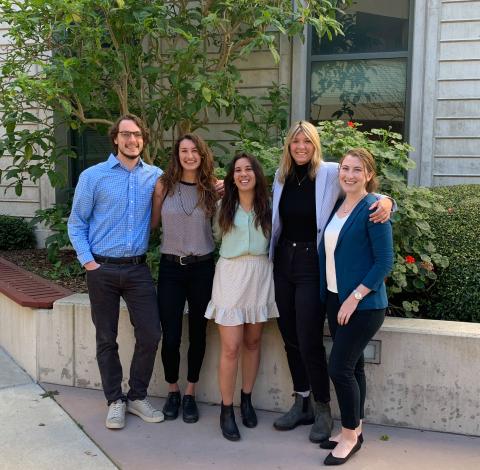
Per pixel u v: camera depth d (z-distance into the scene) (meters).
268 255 3.33
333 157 4.05
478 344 3.31
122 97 5.48
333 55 6.58
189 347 3.62
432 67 6.18
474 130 6.12
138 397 3.58
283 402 3.71
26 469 3.00
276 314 3.36
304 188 3.17
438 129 6.23
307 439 3.33
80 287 5.17
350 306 2.83
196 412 3.59
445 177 6.25
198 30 5.75
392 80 6.47
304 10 5.06
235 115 5.77
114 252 3.36
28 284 4.93
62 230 5.54
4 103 5.14
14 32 5.08
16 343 4.64
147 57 5.66
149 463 3.06
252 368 3.48
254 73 6.68
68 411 3.71
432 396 3.41
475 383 3.33
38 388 4.11
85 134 7.63
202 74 5.20
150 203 3.47
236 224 3.24
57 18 5.00
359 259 2.86
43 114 7.14
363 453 3.15
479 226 4.20
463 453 3.16
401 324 3.50
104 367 3.52
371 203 2.87
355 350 2.88
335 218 3.01
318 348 3.21
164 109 5.73
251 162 3.23
